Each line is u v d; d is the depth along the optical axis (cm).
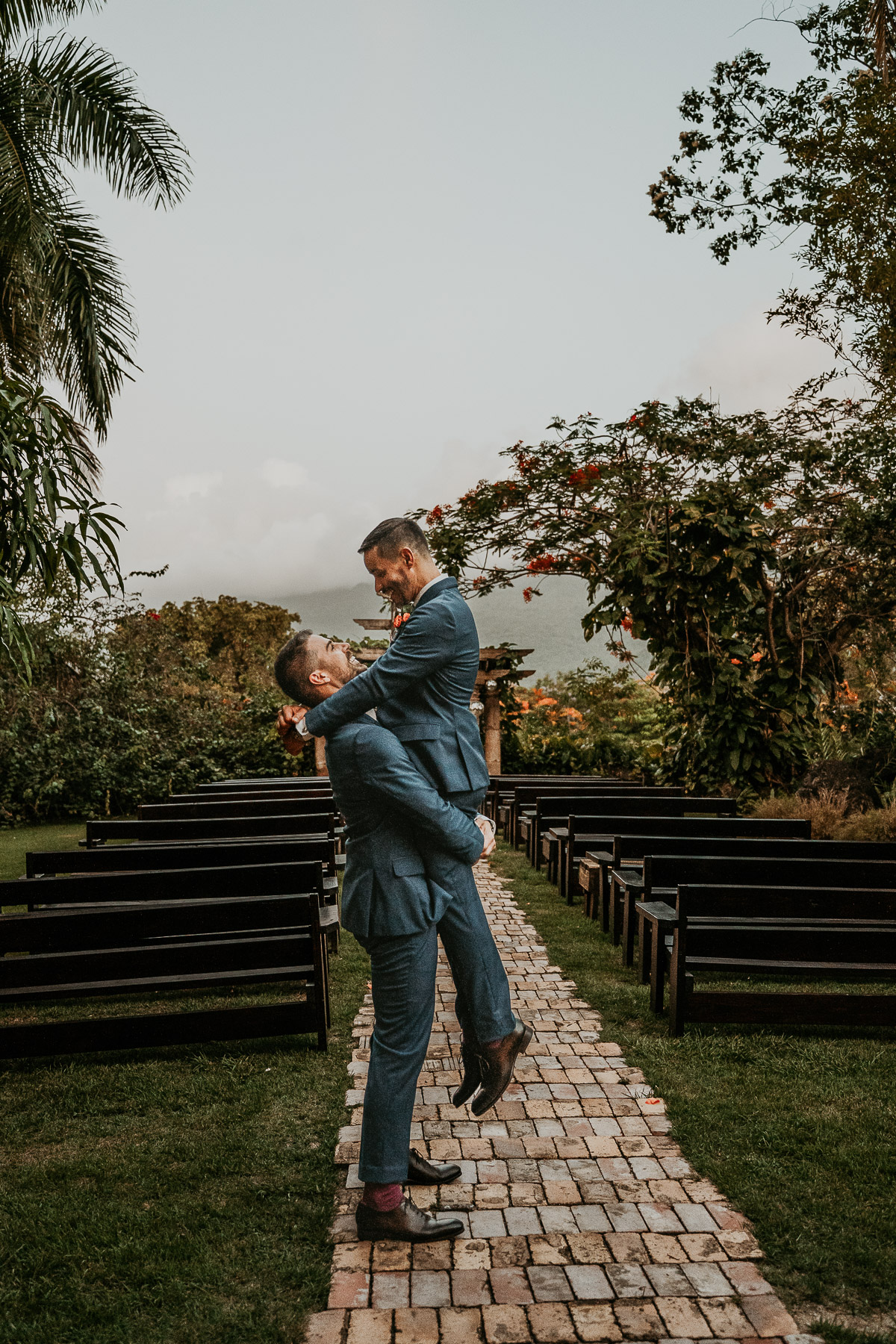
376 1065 252
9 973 375
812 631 1028
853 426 963
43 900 446
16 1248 250
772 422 998
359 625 1403
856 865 454
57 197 878
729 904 395
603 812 766
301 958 385
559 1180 280
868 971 383
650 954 479
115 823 650
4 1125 325
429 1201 269
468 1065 292
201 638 3253
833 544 987
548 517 1076
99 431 914
